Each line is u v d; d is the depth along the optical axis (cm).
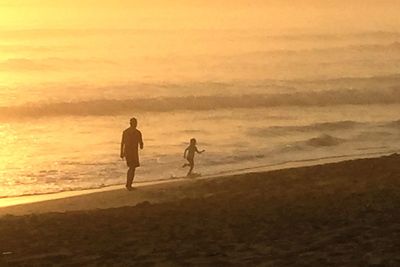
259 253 1088
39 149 3594
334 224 1330
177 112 5256
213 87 6725
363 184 2073
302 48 10962
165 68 8675
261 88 6600
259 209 1647
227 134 4103
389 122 4538
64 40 11825
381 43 11606
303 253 1064
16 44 10875
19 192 2528
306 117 4947
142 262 1076
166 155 3344
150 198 2269
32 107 5062
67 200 2302
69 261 1123
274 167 3039
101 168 3039
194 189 2388
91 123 4731
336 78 7394
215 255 1095
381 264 953
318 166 2680
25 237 1418
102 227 1495
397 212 1420
